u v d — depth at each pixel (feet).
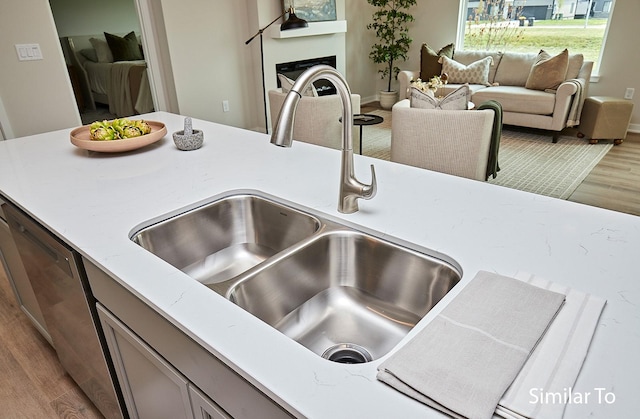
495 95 15.88
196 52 14.74
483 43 19.15
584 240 3.22
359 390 1.97
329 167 5.01
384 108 21.30
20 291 6.26
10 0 10.49
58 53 11.57
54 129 12.03
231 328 2.41
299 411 1.88
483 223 3.53
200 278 4.29
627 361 2.05
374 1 19.48
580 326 2.25
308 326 3.54
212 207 4.26
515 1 17.69
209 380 2.63
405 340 2.24
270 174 4.82
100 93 17.80
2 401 5.62
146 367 3.45
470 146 8.18
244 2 15.51
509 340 2.14
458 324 2.26
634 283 2.68
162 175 4.83
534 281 2.67
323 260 3.63
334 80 3.08
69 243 3.45
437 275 3.18
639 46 15.20
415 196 4.12
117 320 3.51
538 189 11.46
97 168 5.09
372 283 3.66
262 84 16.34
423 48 18.65
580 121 15.76
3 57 10.69
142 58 17.85
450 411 1.81
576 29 16.60
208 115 15.76
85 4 16.83
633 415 1.77
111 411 4.80
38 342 6.64
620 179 12.03
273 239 4.44
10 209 4.51
